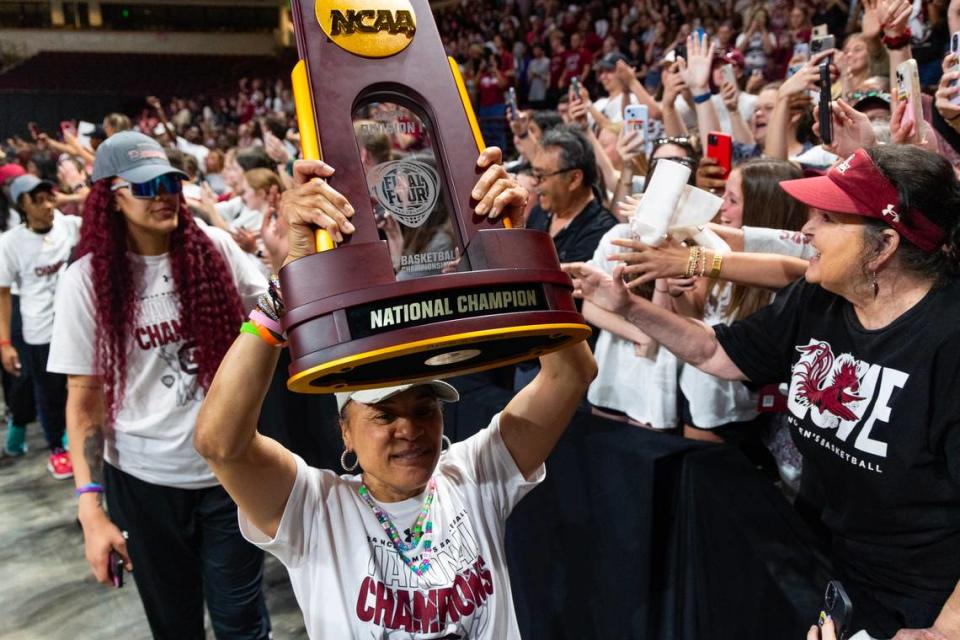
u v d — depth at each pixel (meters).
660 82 6.79
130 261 1.96
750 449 2.19
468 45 12.58
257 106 15.02
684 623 1.67
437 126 1.03
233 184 5.21
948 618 1.11
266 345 1.10
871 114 2.36
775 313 1.48
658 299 2.10
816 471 1.39
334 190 0.94
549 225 3.07
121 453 2.02
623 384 2.38
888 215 1.17
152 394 2.01
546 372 1.36
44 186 3.85
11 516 3.75
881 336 1.22
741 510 1.49
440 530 1.31
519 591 2.15
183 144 7.66
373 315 0.86
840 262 1.23
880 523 1.26
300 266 0.90
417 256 1.01
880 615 1.24
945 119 1.88
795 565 1.37
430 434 1.27
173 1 17.70
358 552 1.27
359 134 1.02
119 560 1.88
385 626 1.25
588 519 1.85
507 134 9.13
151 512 2.06
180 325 1.99
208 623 2.78
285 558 1.29
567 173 2.65
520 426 1.39
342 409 1.31
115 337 1.93
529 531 2.06
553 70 9.37
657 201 1.58
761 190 2.02
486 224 1.00
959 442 1.13
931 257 1.18
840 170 1.23
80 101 14.61
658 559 1.72
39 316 3.97
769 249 1.87
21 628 2.86
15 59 17.39
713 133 2.24
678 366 2.22
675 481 1.68
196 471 2.04
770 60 6.04
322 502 1.29
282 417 3.52
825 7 5.95
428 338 0.85
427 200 1.03
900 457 1.19
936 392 1.15
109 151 1.90
